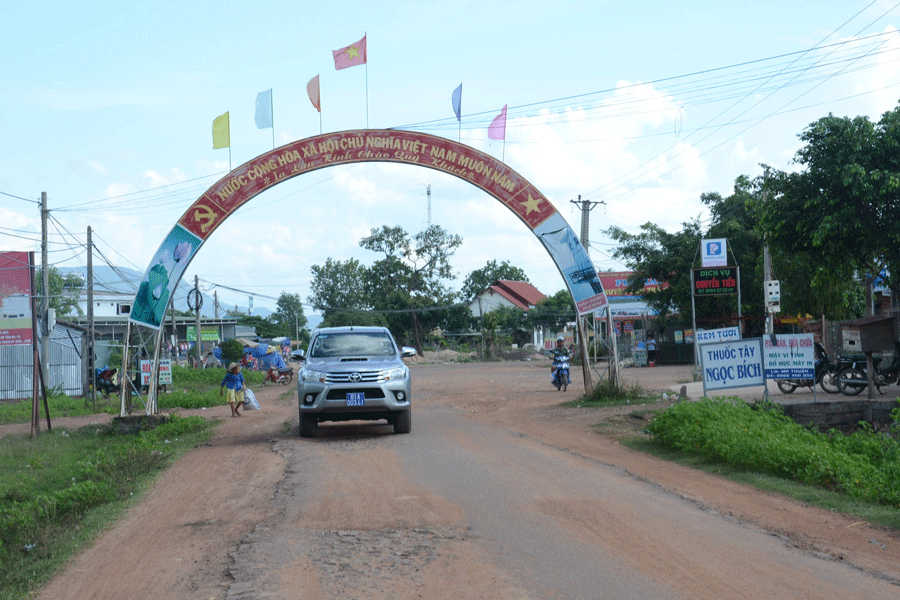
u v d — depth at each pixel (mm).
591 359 47719
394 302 80188
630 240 45594
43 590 5906
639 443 12820
